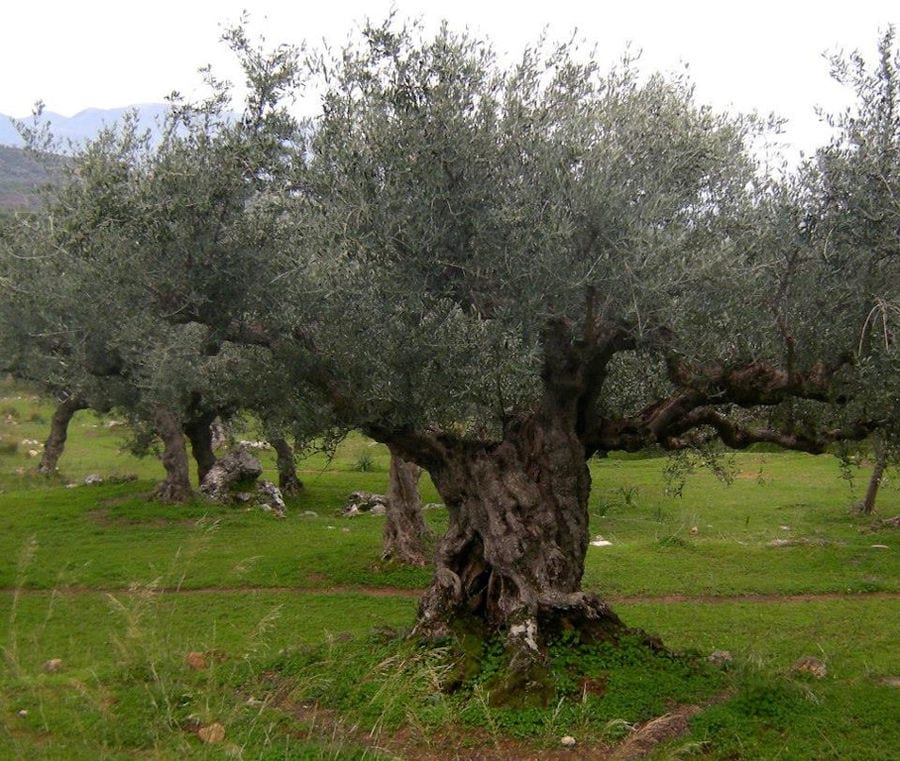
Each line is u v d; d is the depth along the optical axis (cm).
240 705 945
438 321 934
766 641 1330
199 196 928
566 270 869
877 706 981
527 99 952
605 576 1770
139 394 2431
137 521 2359
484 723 900
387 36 921
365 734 893
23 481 3259
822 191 878
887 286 878
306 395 1048
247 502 2614
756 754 847
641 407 1171
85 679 1066
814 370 938
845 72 870
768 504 2756
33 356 2144
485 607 1069
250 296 967
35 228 1359
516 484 1057
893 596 1644
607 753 848
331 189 922
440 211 902
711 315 891
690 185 941
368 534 2252
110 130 1014
